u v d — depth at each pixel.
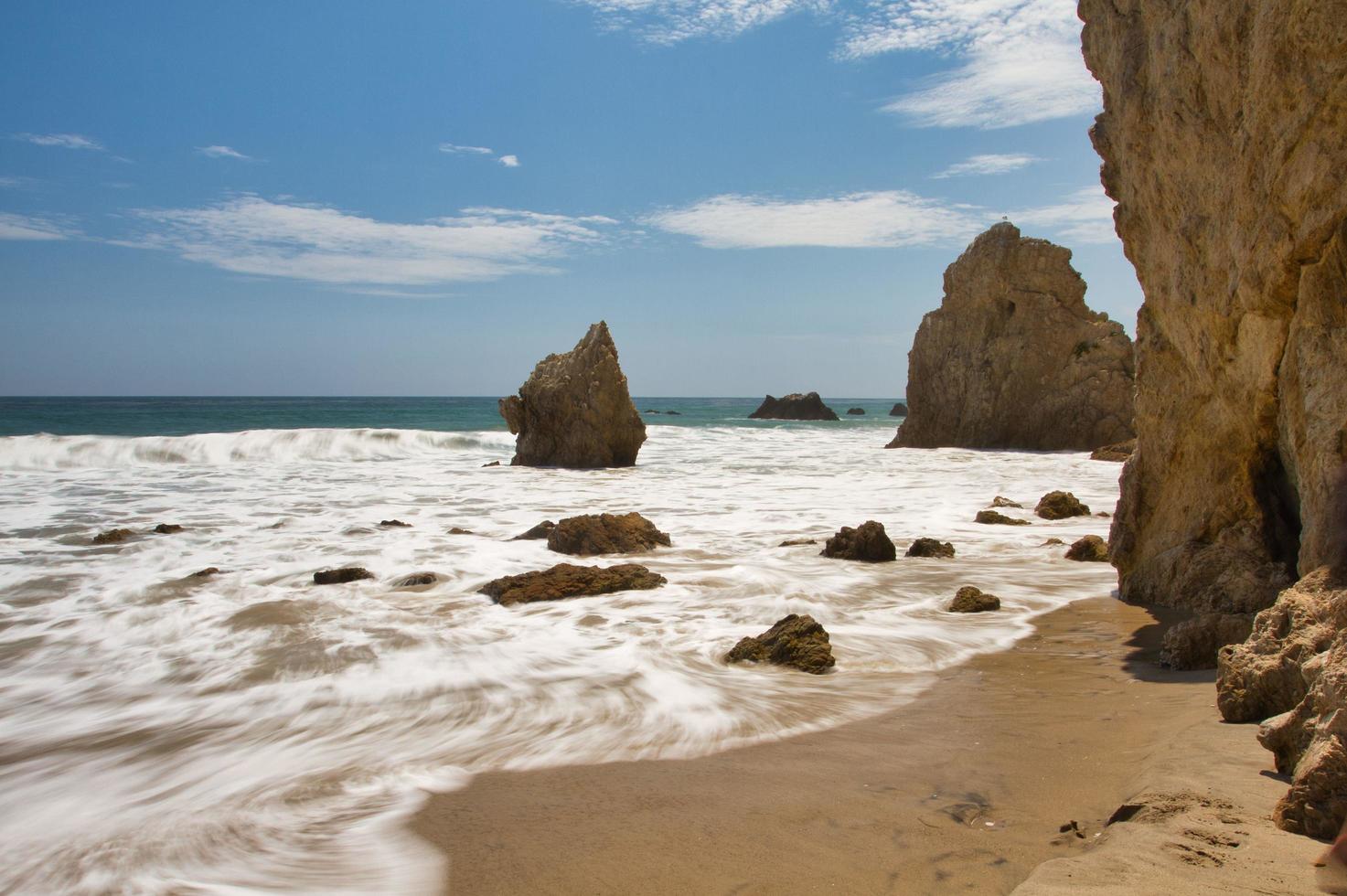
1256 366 6.46
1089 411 38.12
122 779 4.67
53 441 26.02
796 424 66.25
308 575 10.34
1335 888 2.74
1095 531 13.91
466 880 3.48
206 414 60.94
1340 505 4.58
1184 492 8.13
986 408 39.97
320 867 3.64
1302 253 5.38
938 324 42.00
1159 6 7.07
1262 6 5.53
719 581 9.88
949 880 3.28
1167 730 4.75
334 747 5.08
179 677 6.50
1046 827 3.72
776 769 4.56
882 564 10.88
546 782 4.48
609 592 9.30
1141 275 8.43
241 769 4.77
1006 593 9.16
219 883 3.54
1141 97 7.62
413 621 8.16
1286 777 3.74
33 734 5.37
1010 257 39.66
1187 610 7.84
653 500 18.44
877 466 27.64
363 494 19.48
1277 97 5.45
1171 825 3.34
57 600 9.04
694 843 3.70
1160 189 7.54
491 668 6.62
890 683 6.21
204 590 9.55
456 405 103.56
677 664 6.75
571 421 27.38
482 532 14.05
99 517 15.48
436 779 4.55
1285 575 7.12
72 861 3.78
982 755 4.66
